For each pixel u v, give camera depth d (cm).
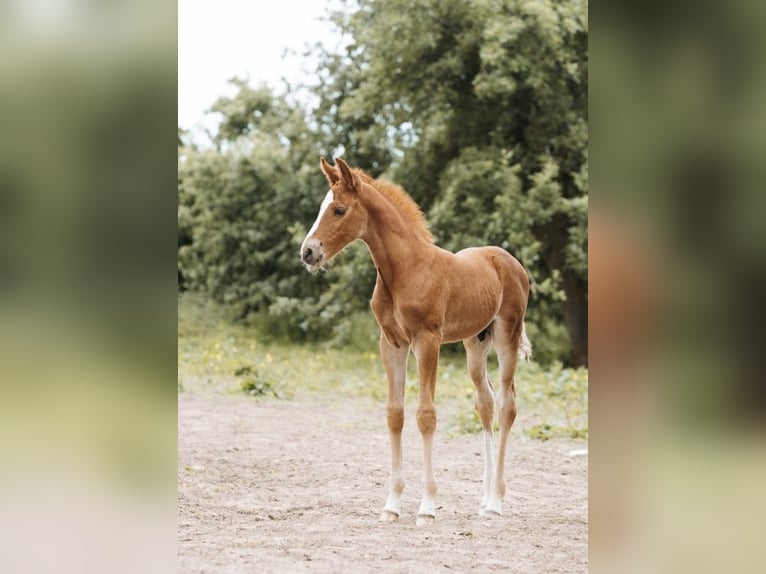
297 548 460
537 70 1517
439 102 1594
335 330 1638
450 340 573
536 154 1611
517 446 845
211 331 1802
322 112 1802
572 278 1597
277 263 1808
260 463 739
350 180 548
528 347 618
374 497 623
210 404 1095
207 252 1848
